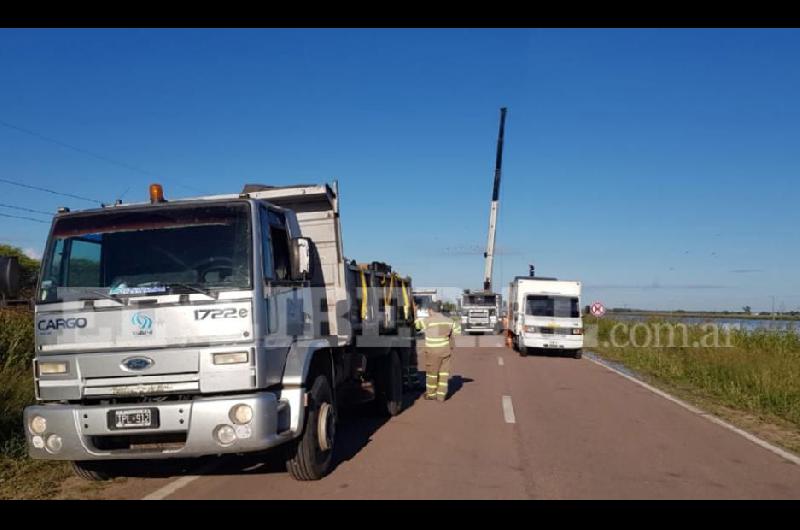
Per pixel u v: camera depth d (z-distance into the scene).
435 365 12.87
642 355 21.94
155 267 6.09
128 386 5.76
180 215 6.22
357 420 10.62
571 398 13.14
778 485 6.69
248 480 6.80
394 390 10.91
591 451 8.23
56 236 6.30
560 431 9.57
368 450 8.28
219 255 6.02
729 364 16.33
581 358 24.11
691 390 14.73
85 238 6.25
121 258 6.16
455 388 14.80
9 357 10.18
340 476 6.96
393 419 10.70
